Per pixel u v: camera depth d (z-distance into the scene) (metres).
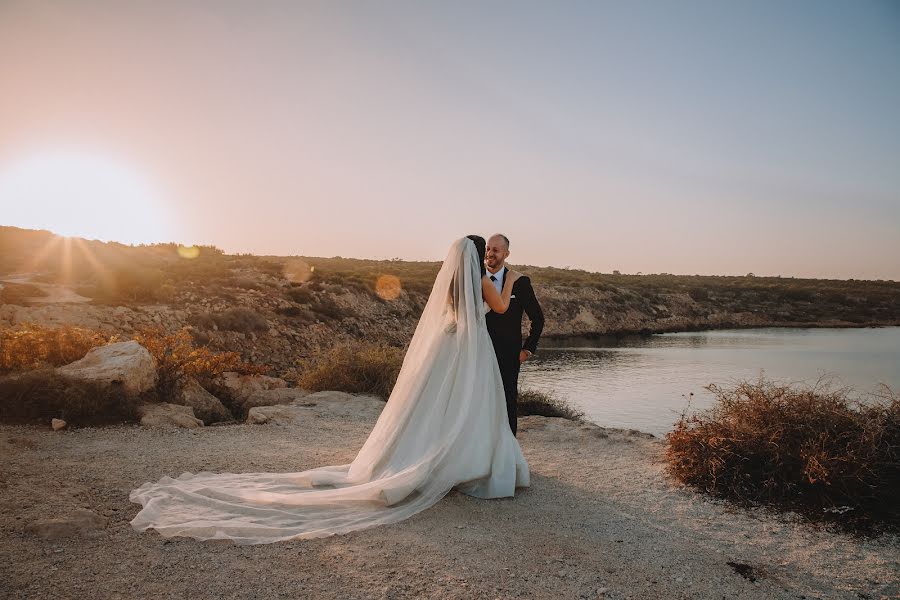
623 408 16.62
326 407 9.20
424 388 4.87
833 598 3.20
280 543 3.69
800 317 65.94
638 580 3.35
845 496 4.43
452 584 3.21
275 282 33.19
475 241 5.15
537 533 4.00
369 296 37.16
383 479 4.43
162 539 3.68
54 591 2.97
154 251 51.16
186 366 9.68
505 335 5.30
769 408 5.18
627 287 68.00
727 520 4.34
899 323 62.38
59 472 4.99
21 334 8.91
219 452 6.12
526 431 7.51
